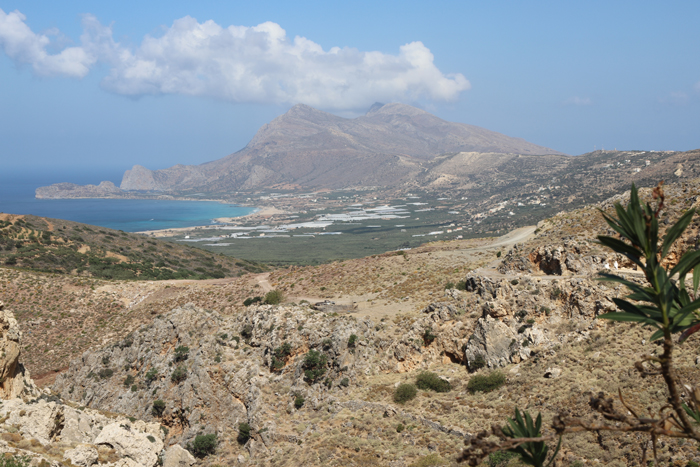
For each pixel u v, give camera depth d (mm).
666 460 30719
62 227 172125
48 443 28281
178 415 58531
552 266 65125
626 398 39000
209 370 60750
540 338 52781
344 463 43969
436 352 59250
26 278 110938
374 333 62969
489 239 120125
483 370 53250
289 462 46875
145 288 114812
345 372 58656
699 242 52438
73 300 106375
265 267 191625
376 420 50000
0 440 24797
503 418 43875
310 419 53562
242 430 53281
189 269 166875
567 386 44375
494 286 61312
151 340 67562
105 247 164250
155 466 35156
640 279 52469
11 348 31047
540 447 6156
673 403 5605
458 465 38562
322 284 99562
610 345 47812
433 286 82562
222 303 102562
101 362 67562
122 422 39562
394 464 42094
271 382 59219
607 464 32844
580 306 53531
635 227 5570
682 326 5473
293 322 65125
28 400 31656
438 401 50562
